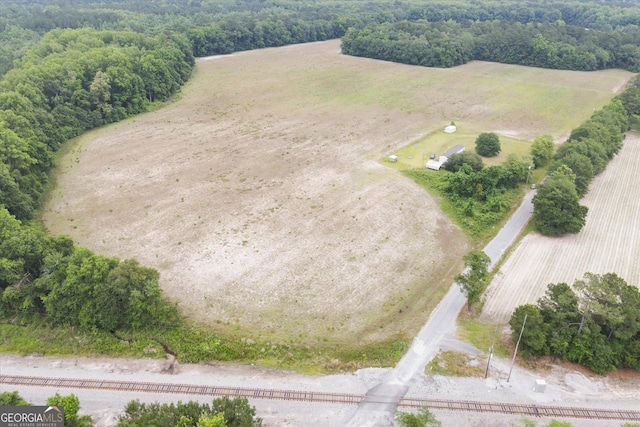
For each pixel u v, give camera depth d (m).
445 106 126.38
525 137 107.06
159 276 56.47
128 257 62.94
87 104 106.75
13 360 47.19
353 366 46.88
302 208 76.06
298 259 63.44
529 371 46.34
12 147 74.44
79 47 126.25
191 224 70.88
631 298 46.31
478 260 53.62
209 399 42.91
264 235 68.62
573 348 46.59
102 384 44.34
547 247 67.12
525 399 43.19
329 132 108.00
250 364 47.12
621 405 42.81
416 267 62.66
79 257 51.62
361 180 85.44
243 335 50.44
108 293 48.97
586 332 46.50
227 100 128.75
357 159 94.06
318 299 56.22
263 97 131.88
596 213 76.25
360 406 42.44
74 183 82.81
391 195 80.50
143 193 79.69
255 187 82.31
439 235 70.06
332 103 128.00
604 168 90.06
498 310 54.88
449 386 44.53
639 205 78.94
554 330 47.41
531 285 59.06
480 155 96.31
